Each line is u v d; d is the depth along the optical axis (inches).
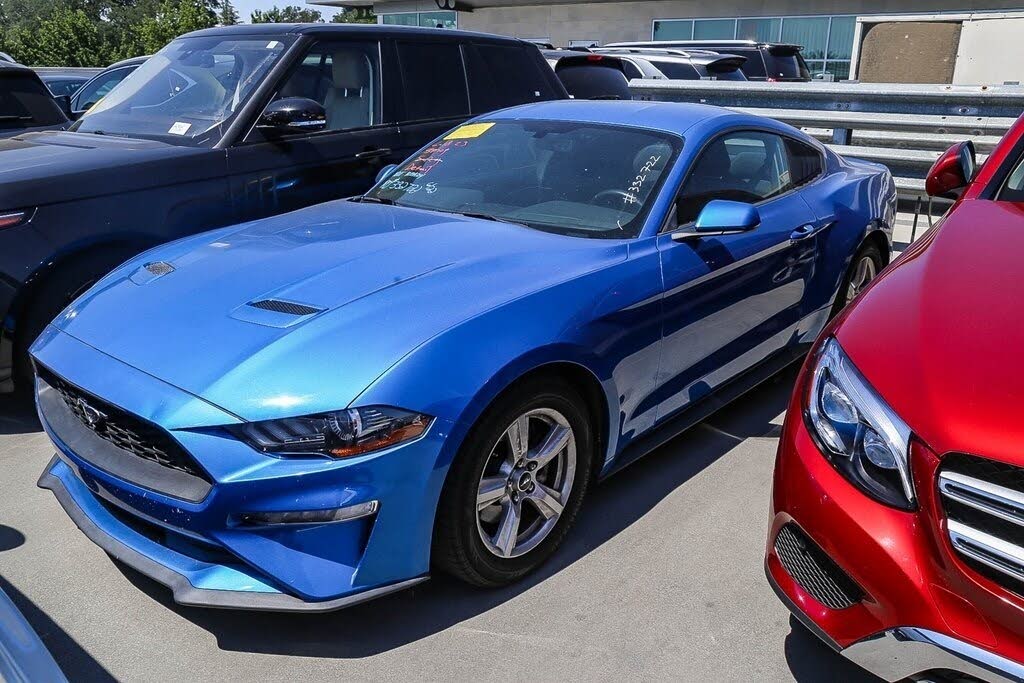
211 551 92.8
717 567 110.4
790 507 80.9
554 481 110.5
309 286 105.3
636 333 115.7
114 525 100.1
